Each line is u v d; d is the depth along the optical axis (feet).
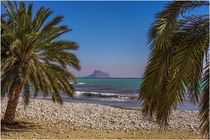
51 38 45.65
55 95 45.78
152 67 20.57
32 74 43.21
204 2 20.30
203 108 20.35
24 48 43.91
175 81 19.51
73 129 48.42
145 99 20.85
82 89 192.44
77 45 46.32
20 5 44.50
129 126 51.75
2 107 65.26
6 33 41.98
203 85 20.24
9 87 42.09
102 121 55.52
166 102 19.80
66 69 46.16
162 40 18.47
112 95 131.95
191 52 19.81
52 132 45.55
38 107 68.28
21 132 44.21
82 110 67.51
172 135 45.85
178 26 20.71
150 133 47.03
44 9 45.70
